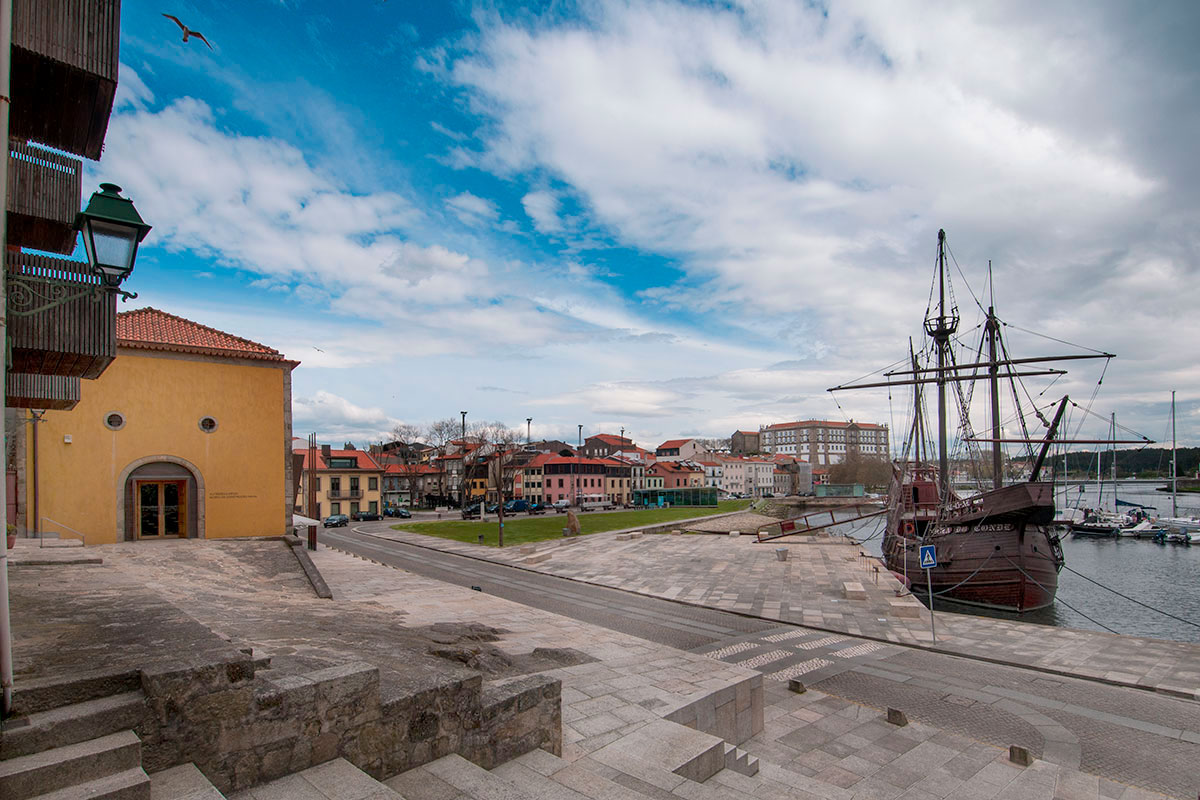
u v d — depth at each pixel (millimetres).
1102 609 30359
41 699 3912
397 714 5199
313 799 4223
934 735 10539
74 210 8125
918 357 43344
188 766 4145
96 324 7641
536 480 97125
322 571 25297
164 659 4527
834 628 18344
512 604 18734
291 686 4625
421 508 95688
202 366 20125
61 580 9664
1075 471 93875
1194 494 141750
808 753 9805
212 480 19984
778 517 80562
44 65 7832
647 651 12773
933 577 30625
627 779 6480
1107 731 10953
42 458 17500
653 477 120688
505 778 5742
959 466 58969
